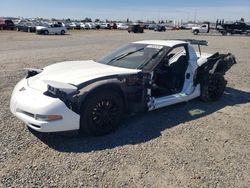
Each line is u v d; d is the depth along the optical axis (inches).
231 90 300.4
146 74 184.1
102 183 126.7
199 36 1585.9
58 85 152.3
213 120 207.9
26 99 158.7
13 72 355.9
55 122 150.7
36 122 150.3
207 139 175.0
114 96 170.9
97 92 163.6
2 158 143.9
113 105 172.6
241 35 1961.1
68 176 131.0
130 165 141.9
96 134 169.2
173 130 186.1
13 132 174.2
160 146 163.0
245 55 634.2
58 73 181.2
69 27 2442.2
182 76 224.8
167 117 209.3
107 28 2783.0
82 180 128.3
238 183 130.4
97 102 163.6
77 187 123.1
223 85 252.5
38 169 135.7
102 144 162.7
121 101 176.1
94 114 164.2
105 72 177.9
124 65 200.5
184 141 170.9
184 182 129.7
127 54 213.9
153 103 193.2
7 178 127.4
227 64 267.0
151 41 230.2
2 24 1791.3
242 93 289.7
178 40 237.8
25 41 968.3
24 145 158.7
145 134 178.4
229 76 375.2
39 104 151.9
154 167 140.9
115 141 167.0
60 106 151.6
